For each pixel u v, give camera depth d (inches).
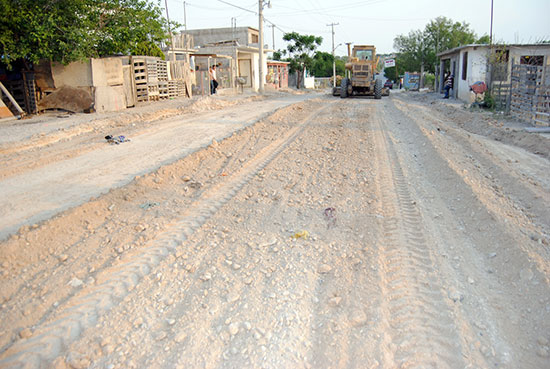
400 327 150.3
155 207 251.8
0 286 169.0
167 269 184.5
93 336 145.2
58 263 188.1
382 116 687.7
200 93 1111.0
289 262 191.2
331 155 388.8
